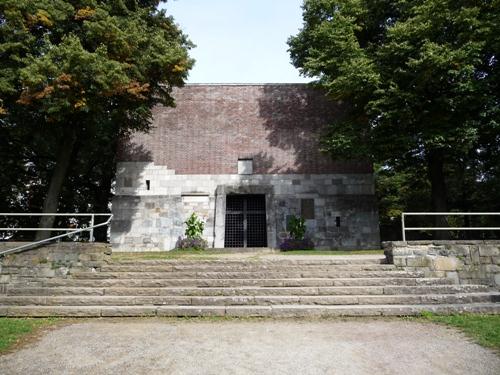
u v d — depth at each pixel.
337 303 7.69
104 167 22.41
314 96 20.38
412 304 7.71
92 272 9.15
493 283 9.24
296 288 8.11
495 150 17.14
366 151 15.88
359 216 18.80
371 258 9.66
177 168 19.14
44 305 7.71
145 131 18.17
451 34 14.64
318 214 18.83
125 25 14.30
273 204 18.84
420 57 13.98
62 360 5.09
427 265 9.21
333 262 9.35
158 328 6.59
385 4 17.02
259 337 6.05
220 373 4.62
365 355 5.24
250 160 19.42
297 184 19.17
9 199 21.16
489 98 14.13
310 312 7.32
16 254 9.37
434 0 13.77
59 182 15.49
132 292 8.07
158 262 9.44
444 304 7.72
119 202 18.62
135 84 14.06
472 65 13.74
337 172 19.30
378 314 7.34
